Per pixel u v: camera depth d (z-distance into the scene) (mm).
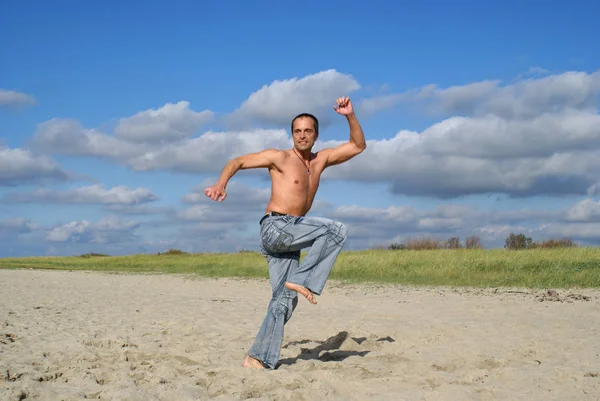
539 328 7129
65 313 8961
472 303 10469
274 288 4734
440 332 6895
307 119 4672
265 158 4641
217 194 4355
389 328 7297
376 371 4613
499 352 5559
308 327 7539
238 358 5199
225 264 25578
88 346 5688
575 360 5129
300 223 4555
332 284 15953
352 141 4898
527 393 3959
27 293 12953
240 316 8758
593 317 8250
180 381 4164
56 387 3867
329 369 4691
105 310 9539
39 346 5629
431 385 4207
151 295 12992
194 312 9305
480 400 3764
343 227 4574
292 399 3719
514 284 14648
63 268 28734
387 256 20203
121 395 3631
